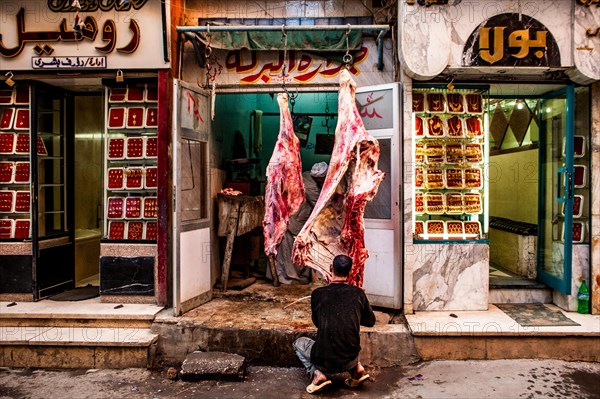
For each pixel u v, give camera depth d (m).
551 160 5.10
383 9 4.84
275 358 4.11
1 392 3.70
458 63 4.23
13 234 5.07
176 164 4.40
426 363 4.07
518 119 6.03
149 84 5.06
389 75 4.84
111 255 4.93
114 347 4.14
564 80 4.55
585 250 4.61
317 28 4.42
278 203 3.99
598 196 4.52
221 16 4.99
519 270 5.56
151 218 4.97
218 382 3.83
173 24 4.76
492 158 6.97
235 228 5.42
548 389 3.57
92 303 4.90
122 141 5.08
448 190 4.87
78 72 4.86
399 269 4.55
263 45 4.76
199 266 4.84
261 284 5.80
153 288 4.89
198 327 4.21
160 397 3.59
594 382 3.67
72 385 3.82
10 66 4.82
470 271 4.64
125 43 4.68
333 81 4.89
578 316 4.48
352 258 3.62
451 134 4.75
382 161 4.65
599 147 4.51
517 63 4.22
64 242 5.52
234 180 6.05
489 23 4.21
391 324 4.35
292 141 4.07
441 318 4.40
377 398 3.50
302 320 4.37
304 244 3.52
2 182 5.13
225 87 5.01
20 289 5.00
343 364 3.46
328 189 3.60
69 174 5.61
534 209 5.77
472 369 3.93
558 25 4.21
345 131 3.70
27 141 5.14
